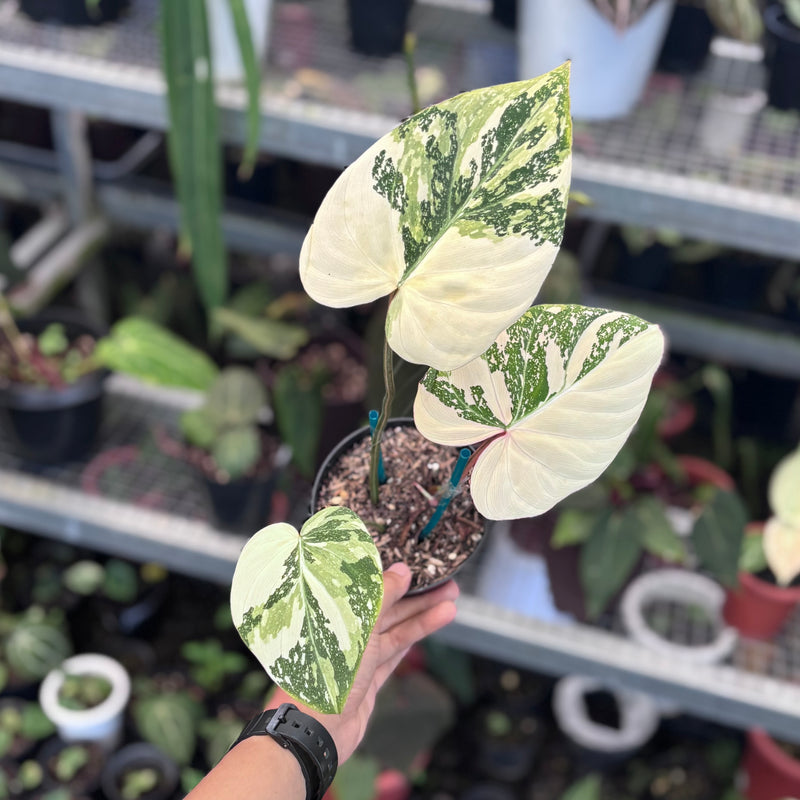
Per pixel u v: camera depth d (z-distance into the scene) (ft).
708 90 4.42
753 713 4.04
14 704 5.37
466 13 4.96
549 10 3.69
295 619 1.72
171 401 5.30
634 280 5.61
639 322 1.73
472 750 5.85
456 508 2.42
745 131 4.07
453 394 1.86
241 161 5.61
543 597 4.25
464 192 1.60
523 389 1.82
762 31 4.50
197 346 6.54
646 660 4.10
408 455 2.50
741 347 5.39
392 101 4.01
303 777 2.25
